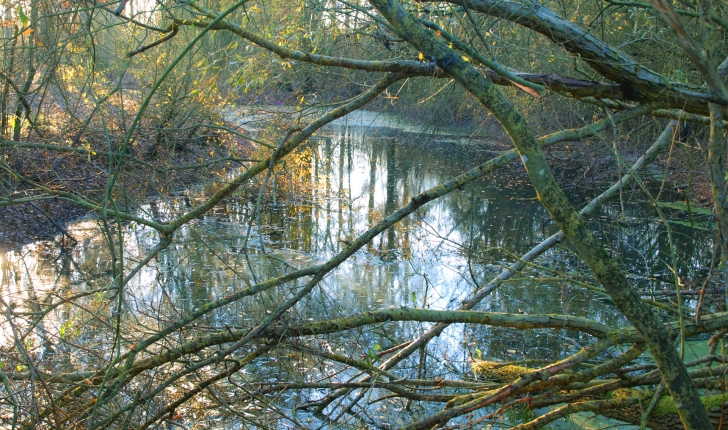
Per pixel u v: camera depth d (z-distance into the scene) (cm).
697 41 542
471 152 1852
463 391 498
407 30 242
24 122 877
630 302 238
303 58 361
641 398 374
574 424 457
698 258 918
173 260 865
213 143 854
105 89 877
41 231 965
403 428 362
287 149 386
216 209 1168
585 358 355
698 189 1271
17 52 805
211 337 373
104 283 767
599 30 609
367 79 568
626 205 1245
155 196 1055
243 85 543
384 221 368
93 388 378
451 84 624
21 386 395
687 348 544
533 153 239
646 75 376
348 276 820
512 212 1261
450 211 1260
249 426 438
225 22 351
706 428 235
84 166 913
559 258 910
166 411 373
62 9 634
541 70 669
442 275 834
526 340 626
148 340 352
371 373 436
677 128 393
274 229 1072
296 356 456
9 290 723
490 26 461
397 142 2116
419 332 630
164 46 1107
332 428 443
